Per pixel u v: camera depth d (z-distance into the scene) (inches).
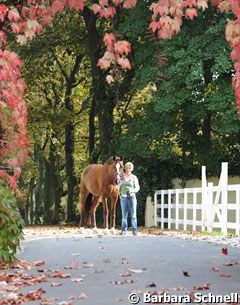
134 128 1208.8
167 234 831.7
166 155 1192.8
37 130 1572.3
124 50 331.9
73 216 1596.9
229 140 1229.7
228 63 1039.0
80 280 362.9
